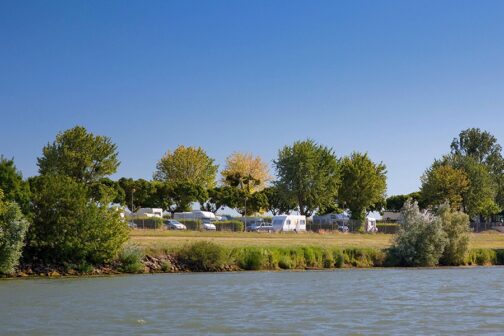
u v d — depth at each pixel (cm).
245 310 3331
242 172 17350
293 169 13288
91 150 13225
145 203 14288
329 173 13575
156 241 6738
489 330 2736
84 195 5819
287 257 6775
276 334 2611
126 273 5856
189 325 2830
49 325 2825
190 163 16662
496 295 4159
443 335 2608
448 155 15700
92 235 5744
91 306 3475
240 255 6562
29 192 5772
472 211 14900
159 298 3869
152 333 2627
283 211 15388
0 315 3128
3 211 5281
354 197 13900
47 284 4803
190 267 6241
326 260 7056
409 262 7656
